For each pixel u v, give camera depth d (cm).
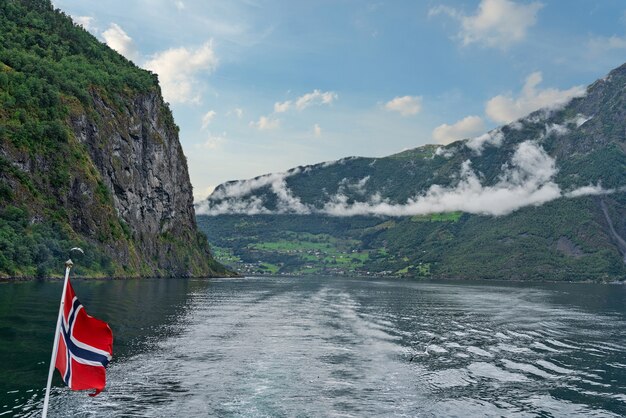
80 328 1614
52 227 12356
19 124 12925
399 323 6159
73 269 12106
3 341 3853
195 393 2884
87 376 1578
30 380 2920
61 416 2394
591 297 13100
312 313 7075
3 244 10250
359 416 2581
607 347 4650
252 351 4116
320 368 3594
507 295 13125
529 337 5194
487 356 4156
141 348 4084
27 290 7906
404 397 2927
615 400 2941
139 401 2683
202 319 5978
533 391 3100
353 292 12925
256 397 2853
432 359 3991
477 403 2834
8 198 11481
